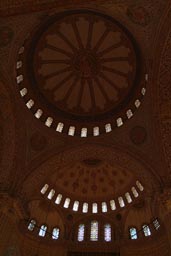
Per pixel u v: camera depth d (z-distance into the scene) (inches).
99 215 834.8
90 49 805.9
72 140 725.9
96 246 763.4
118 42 777.6
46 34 761.6
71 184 865.5
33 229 774.5
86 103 826.8
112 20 729.0
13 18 540.1
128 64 799.1
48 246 759.7
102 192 864.3
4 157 683.4
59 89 824.3
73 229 818.2
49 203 828.0
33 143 705.6
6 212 622.2
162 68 603.2
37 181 711.1
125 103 787.4
